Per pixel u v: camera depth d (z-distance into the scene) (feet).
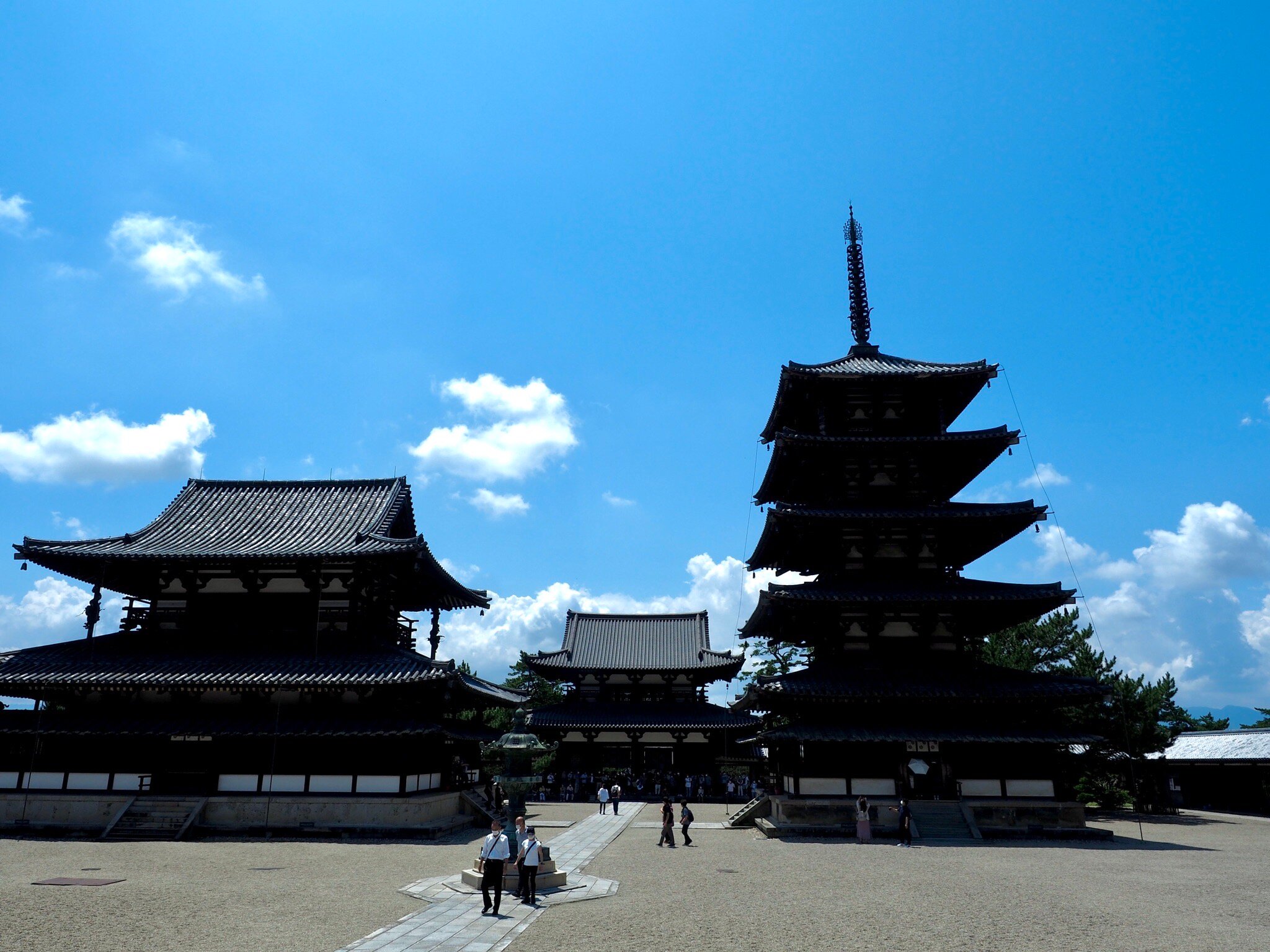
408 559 150.61
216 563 149.38
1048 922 69.87
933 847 123.95
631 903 78.38
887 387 165.68
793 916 72.23
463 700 163.53
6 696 142.82
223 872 93.61
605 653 275.59
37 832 130.00
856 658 150.92
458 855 111.14
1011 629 221.46
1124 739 192.85
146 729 134.41
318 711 141.49
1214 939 64.03
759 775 248.73
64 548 148.25
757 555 179.83
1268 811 197.36
